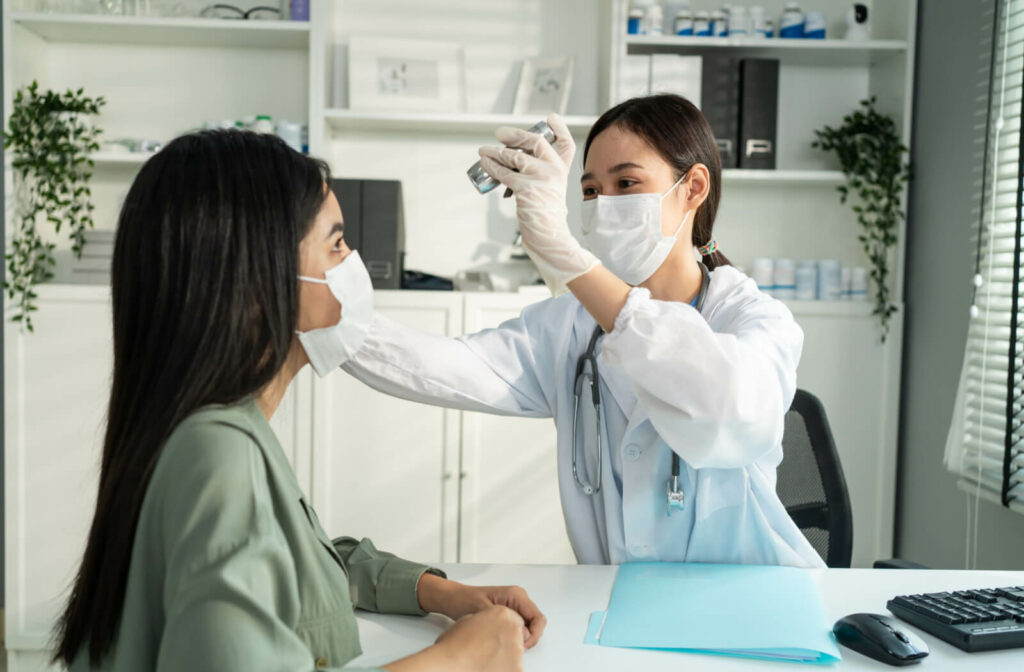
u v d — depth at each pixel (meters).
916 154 2.89
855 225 3.19
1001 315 2.35
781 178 2.93
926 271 2.82
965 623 1.03
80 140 2.84
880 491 2.92
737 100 2.93
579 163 3.13
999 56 2.39
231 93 3.08
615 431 1.41
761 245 3.20
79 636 0.79
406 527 2.88
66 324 2.77
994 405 2.35
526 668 0.95
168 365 0.77
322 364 0.99
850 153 2.92
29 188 2.83
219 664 0.68
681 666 0.96
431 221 3.15
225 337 0.77
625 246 1.38
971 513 2.53
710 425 1.12
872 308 2.90
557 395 1.48
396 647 1.04
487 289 3.02
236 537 0.72
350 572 1.18
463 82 3.07
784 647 0.98
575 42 3.14
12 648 2.80
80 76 3.04
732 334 1.27
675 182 1.38
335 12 3.08
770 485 1.37
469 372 1.46
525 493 2.89
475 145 3.13
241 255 0.78
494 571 1.30
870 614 1.02
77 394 2.78
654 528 1.36
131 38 2.99
